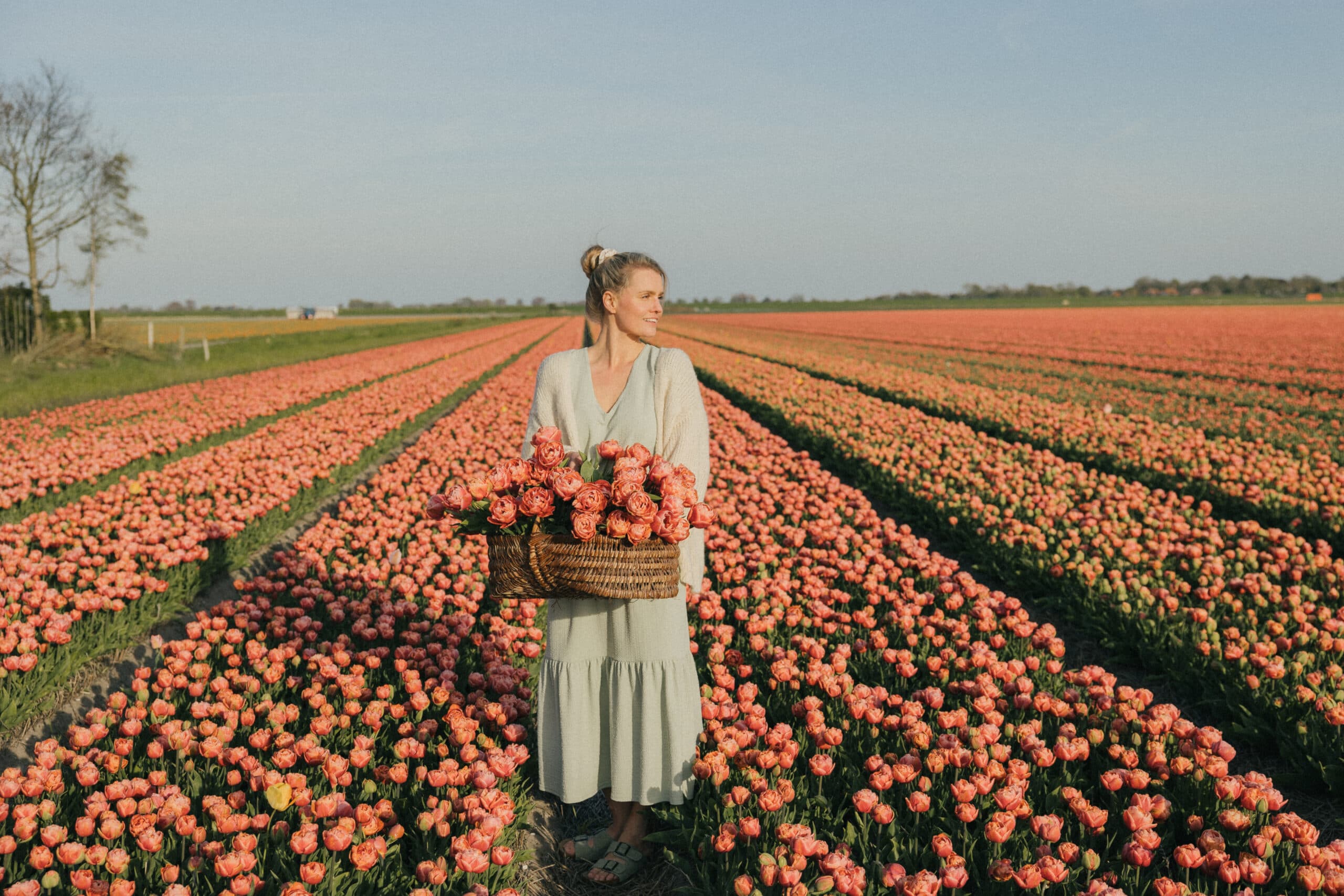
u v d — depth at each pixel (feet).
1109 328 180.04
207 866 9.54
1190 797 10.85
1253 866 8.73
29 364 98.43
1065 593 20.74
